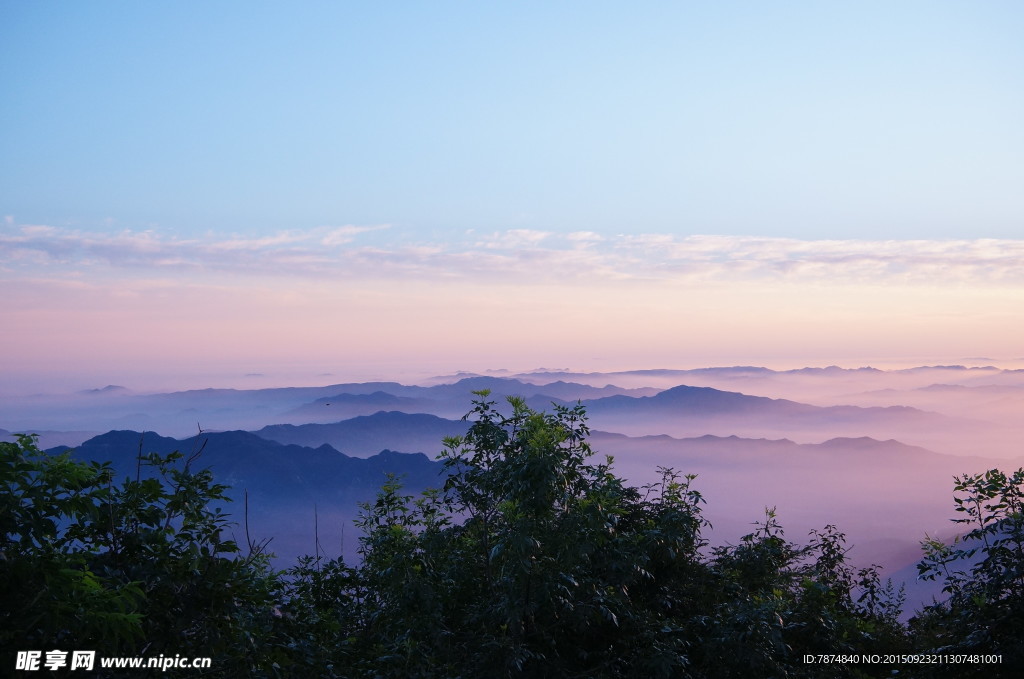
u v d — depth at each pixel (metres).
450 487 8.19
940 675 7.81
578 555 7.11
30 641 4.15
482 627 7.45
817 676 7.84
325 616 7.45
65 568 4.19
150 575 4.84
